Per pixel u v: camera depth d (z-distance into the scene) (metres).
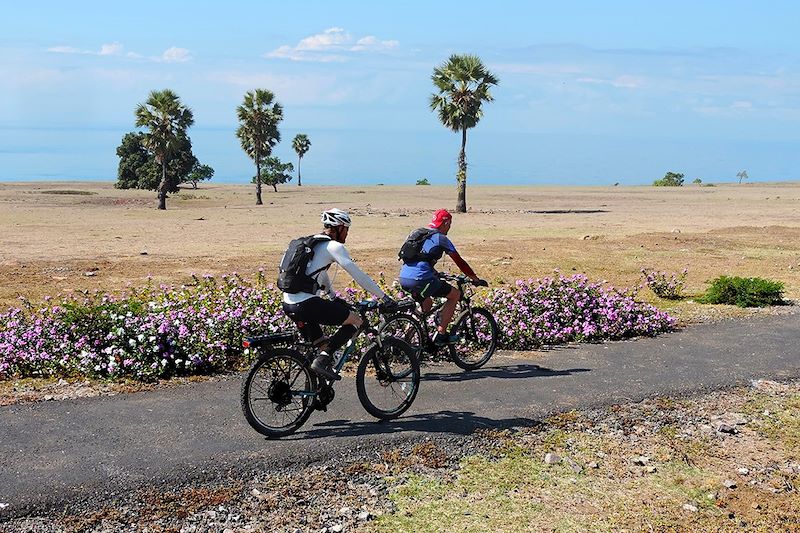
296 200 73.94
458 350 8.55
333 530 4.62
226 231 31.83
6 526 4.52
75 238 27.28
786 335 10.48
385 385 6.69
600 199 71.38
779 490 5.35
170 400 6.87
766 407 7.21
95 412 6.48
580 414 6.83
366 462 5.60
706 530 4.75
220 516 4.74
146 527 4.58
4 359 7.69
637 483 5.43
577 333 9.89
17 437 5.84
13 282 15.31
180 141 57.62
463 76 48.53
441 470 5.53
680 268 18.78
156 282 15.61
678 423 6.71
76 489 4.97
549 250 23.05
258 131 66.31
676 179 124.25
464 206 50.56
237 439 5.92
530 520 4.82
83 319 8.12
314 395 6.16
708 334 10.49
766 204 59.16
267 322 8.52
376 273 17.47
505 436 6.23
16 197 69.00
